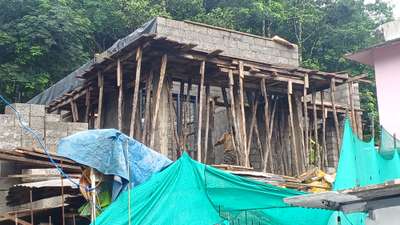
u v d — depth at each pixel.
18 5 27.42
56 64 27.66
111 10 31.94
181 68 15.31
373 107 29.50
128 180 9.41
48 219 12.04
